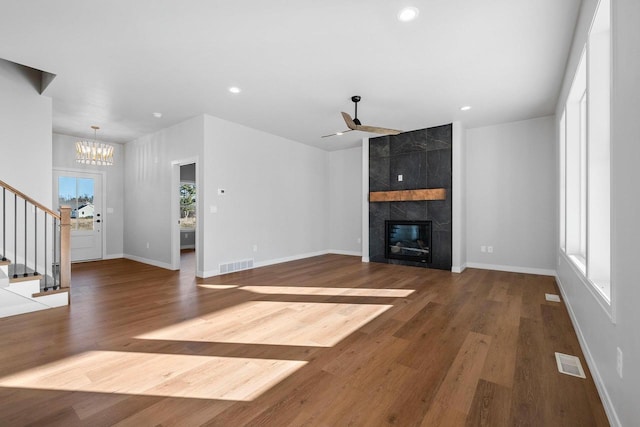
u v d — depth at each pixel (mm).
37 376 1970
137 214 6410
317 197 7273
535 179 5043
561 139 3867
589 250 2209
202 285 4332
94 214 6504
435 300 3625
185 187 9469
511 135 5230
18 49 2844
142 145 6207
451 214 5312
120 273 5168
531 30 2590
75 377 1963
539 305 3432
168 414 1618
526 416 1614
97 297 3738
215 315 3115
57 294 3346
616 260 1529
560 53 2959
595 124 2195
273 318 3035
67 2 2199
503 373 2033
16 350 2328
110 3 2221
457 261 5230
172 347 2398
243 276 4902
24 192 3854
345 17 2414
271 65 3188
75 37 2650
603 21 1991
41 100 3957
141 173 6262
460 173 5238
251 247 5562
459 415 1622
